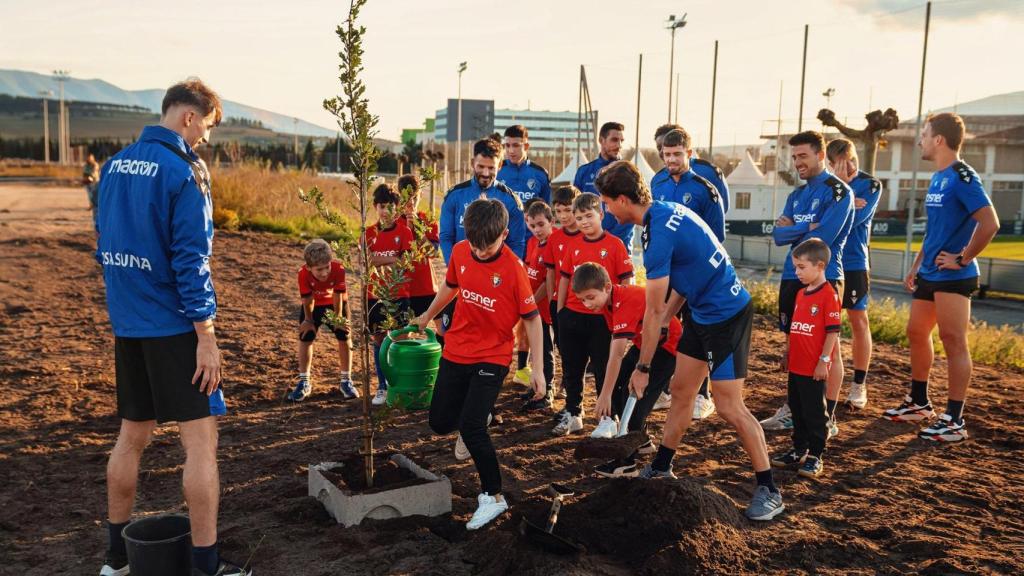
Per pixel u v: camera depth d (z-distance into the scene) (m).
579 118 29.64
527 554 3.45
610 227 6.97
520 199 7.75
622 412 5.15
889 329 10.45
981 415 6.23
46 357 7.85
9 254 14.61
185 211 3.04
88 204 30.05
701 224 4.03
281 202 22.11
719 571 3.42
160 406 3.16
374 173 3.83
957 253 5.54
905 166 51.62
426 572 3.41
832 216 5.49
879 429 5.83
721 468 4.91
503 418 6.04
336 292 6.41
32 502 4.31
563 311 5.59
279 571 3.41
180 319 3.13
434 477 4.13
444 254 6.98
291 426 5.80
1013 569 3.44
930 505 4.30
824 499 4.40
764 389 7.00
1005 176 54.09
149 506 4.25
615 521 3.74
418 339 6.32
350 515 3.85
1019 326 16.25
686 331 4.20
